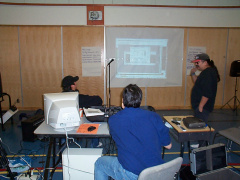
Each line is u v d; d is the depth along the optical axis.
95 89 4.54
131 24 4.38
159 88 4.66
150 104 4.70
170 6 4.35
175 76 4.63
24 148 2.70
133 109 1.27
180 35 4.48
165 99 4.71
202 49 4.57
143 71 4.55
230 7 4.40
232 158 2.43
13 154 2.51
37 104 4.53
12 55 4.34
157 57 4.53
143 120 1.24
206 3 4.42
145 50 4.48
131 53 4.47
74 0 4.25
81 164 1.78
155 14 4.38
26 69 4.40
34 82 4.45
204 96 2.15
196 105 2.33
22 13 4.20
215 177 1.71
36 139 2.97
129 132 1.22
